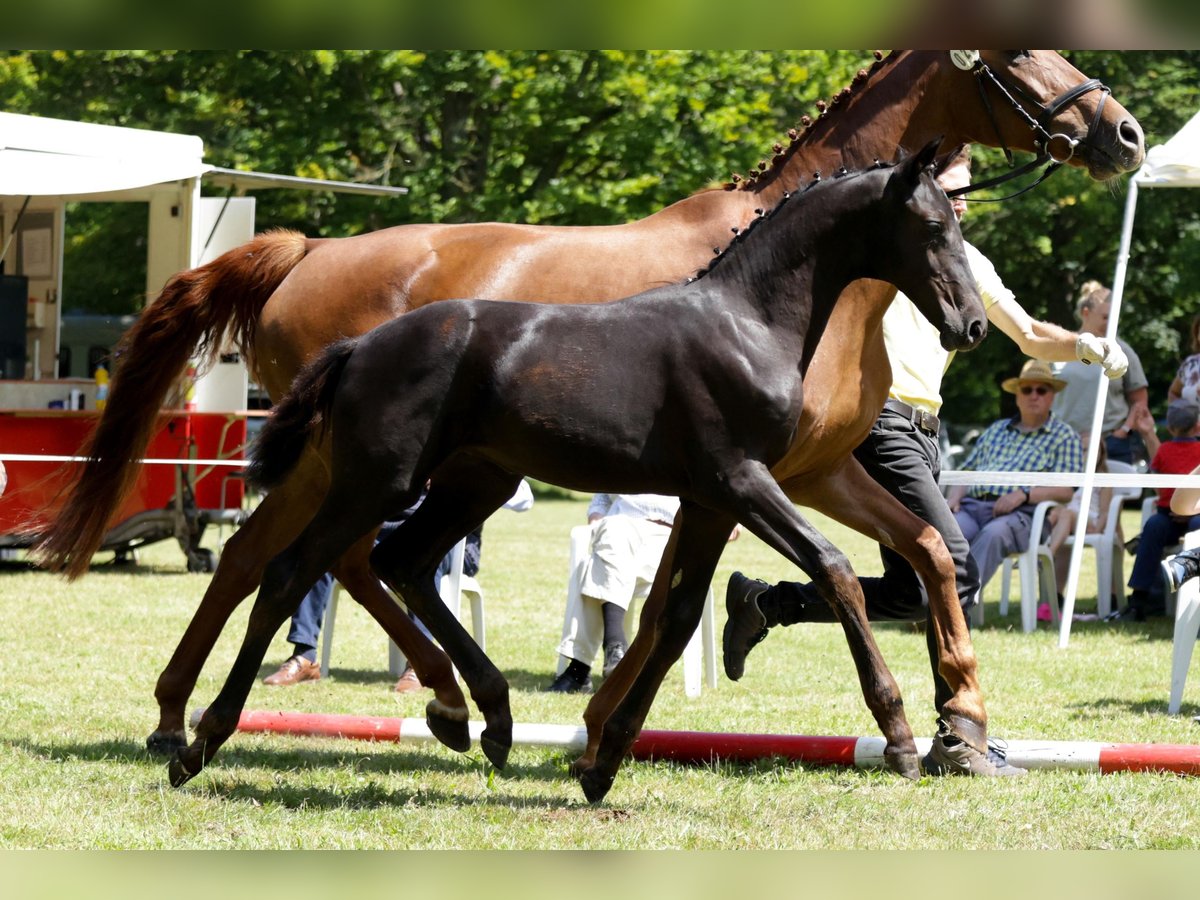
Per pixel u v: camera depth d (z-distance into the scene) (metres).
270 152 38.81
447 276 9.58
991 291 10.43
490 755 8.31
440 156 41.62
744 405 7.54
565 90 41.00
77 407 22.00
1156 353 46.16
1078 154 9.45
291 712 10.34
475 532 14.25
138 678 12.48
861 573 22.45
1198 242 44.78
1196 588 11.89
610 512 13.15
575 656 12.74
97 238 39.84
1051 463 17.92
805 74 43.31
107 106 40.66
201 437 21.83
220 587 9.46
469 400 7.71
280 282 10.12
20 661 13.14
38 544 9.91
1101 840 7.46
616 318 7.74
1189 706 11.98
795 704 12.05
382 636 16.48
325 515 7.80
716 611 18.44
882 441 9.80
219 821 7.54
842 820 7.86
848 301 8.76
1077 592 21.28
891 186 7.71
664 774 9.23
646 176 40.59
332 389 7.96
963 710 9.13
